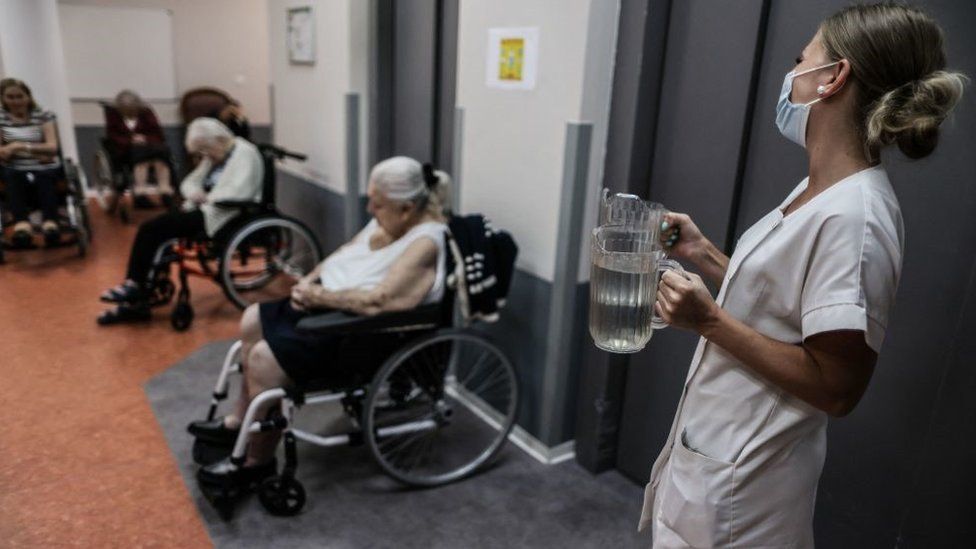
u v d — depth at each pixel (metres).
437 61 2.94
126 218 5.34
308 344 2.05
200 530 1.99
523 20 2.20
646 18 1.92
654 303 1.03
